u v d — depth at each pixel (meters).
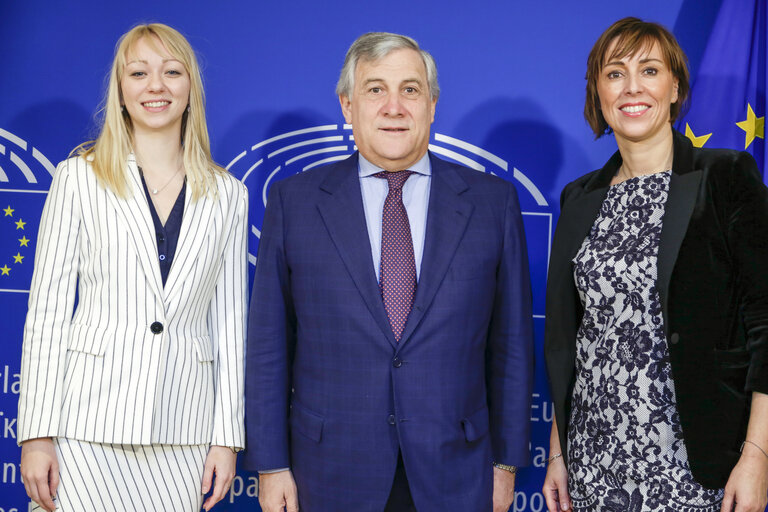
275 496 1.77
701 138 2.28
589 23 2.43
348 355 1.69
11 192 2.46
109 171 1.69
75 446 1.62
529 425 1.80
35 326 1.63
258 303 1.80
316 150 2.46
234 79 2.46
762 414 1.50
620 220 1.70
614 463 1.61
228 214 1.81
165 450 1.68
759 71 2.27
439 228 1.75
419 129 1.76
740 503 1.48
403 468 1.71
